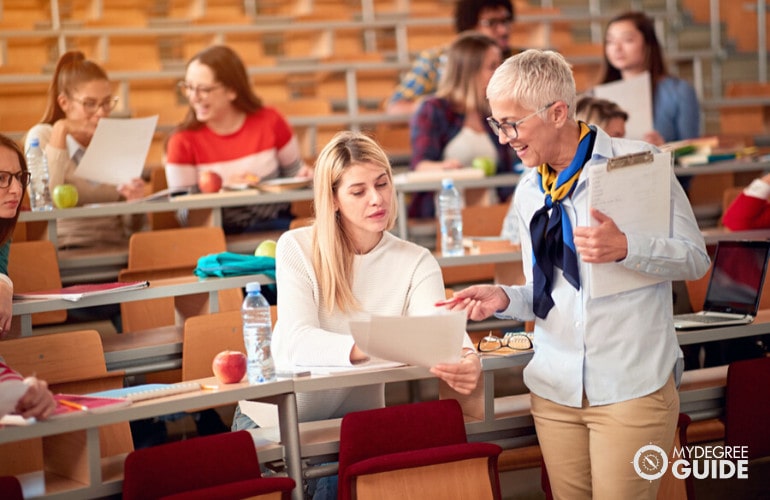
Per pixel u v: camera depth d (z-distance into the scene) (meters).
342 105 6.78
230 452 2.09
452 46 4.45
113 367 2.81
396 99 5.62
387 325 2.08
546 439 2.27
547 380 2.23
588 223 2.15
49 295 2.74
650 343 2.14
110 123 3.59
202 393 2.10
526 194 2.29
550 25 7.55
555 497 2.28
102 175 3.67
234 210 3.98
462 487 2.18
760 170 4.64
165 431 3.17
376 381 2.24
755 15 7.84
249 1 7.54
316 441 2.28
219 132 4.12
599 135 2.16
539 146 2.12
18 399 1.92
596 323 2.14
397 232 4.09
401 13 7.35
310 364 2.28
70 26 6.61
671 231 2.16
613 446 2.13
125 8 7.16
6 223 2.56
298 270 2.39
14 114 5.15
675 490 2.39
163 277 3.23
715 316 2.72
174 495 1.93
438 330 2.11
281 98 6.62
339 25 7.00
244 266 3.06
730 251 2.78
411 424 2.21
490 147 4.45
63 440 2.18
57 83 3.75
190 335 2.78
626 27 4.59
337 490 2.33
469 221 4.01
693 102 4.66
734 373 2.53
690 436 2.75
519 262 3.57
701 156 4.32
